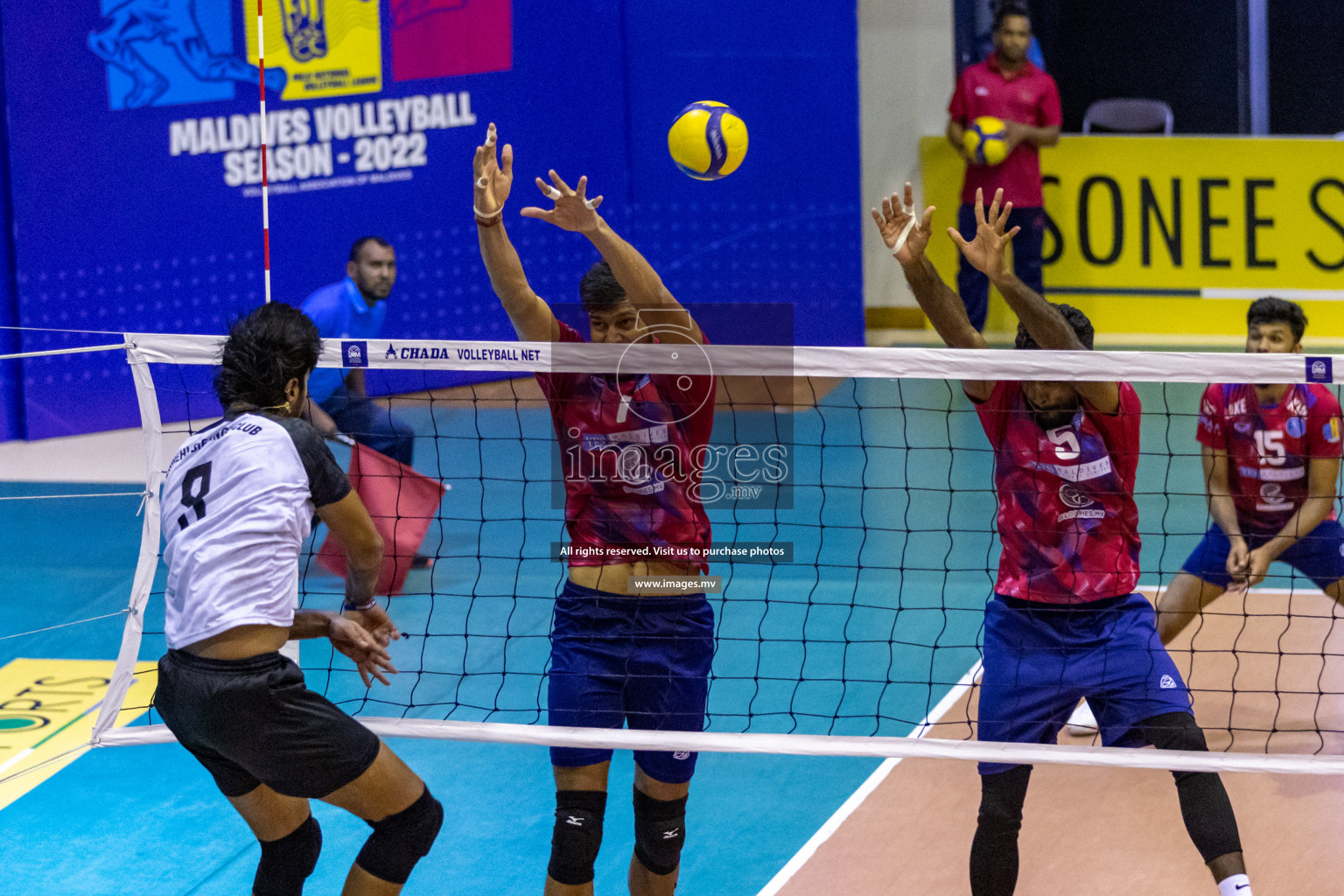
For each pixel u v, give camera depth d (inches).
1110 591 283.1
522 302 290.0
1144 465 697.6
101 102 805.2
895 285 949.2
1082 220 973.2
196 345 300.7
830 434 755.4
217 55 808.3
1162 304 976.9
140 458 786.8
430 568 549.3
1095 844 333.4
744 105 893.8
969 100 880.3
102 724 310.2
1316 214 962.7
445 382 825.5
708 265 908.6
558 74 873.5
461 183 863.1
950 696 419.5
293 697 246.1
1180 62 978.7
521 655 460.8
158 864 331.0
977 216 283.1
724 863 327.9
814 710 411.2
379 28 826.2
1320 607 494.9
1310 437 378.0
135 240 820.6
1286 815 344.8
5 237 810.2
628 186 901.2
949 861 326.0
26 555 592.7
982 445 736.3
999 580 293.0
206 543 245.3
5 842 340.5
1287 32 960.9
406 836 260.5
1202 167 967.0
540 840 343.0
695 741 271.4
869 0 936.9
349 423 543.8
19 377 820.0
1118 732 276.7
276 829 275.3
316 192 830.5
